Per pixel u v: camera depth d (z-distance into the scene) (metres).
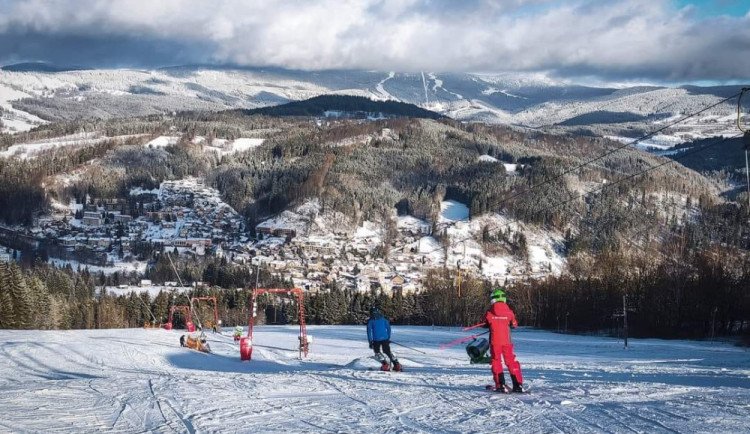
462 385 12.04
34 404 9.38
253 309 31.28
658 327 63.78
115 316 100.62
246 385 12.07
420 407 9.09
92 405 9.30
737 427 7.19
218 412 8.68
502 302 10.68
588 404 9.08
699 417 7.83
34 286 90.62
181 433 7.18
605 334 68.62
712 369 17.27
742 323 62.00
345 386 11.94
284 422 7.91
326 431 7.30
